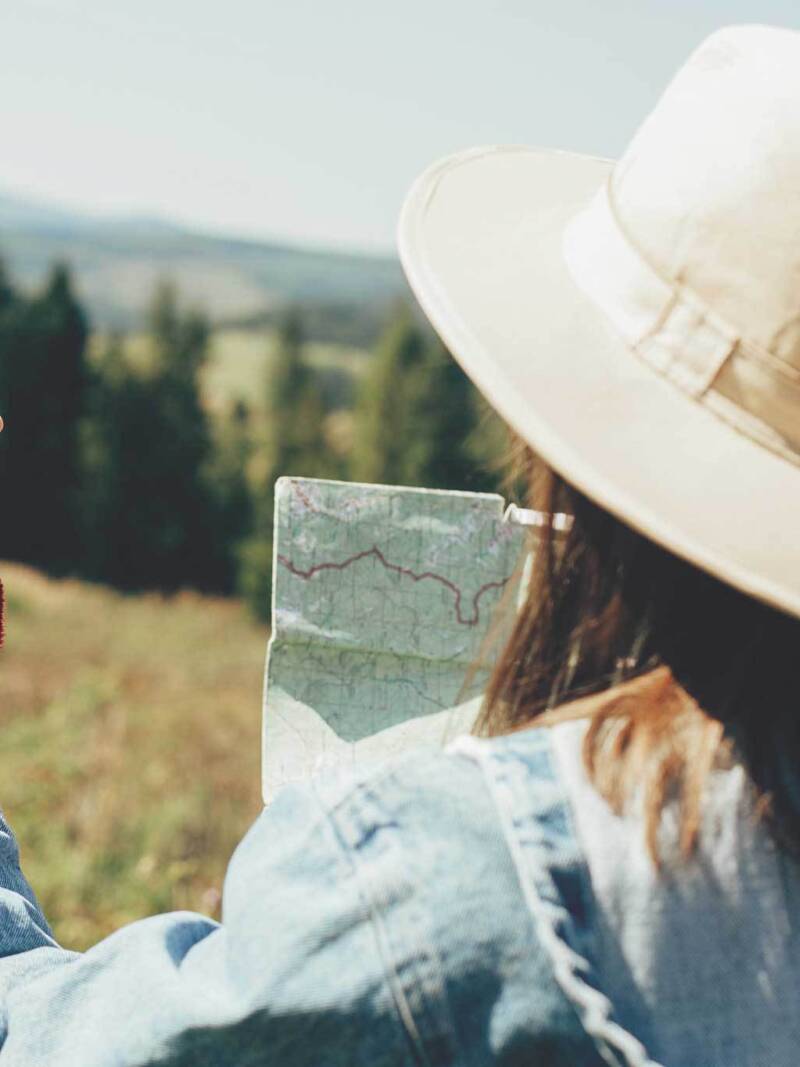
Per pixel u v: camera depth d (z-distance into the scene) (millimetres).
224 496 31938
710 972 521
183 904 4691
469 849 529
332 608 926
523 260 673
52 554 31672
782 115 554
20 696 9469
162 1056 543
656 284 595
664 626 567
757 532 561
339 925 522
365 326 90438
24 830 5438
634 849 528
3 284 33812
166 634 18859
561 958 502
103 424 31625
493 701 628
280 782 931
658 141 609
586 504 592
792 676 557
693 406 587
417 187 730
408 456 30578
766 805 542
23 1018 590
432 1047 511
